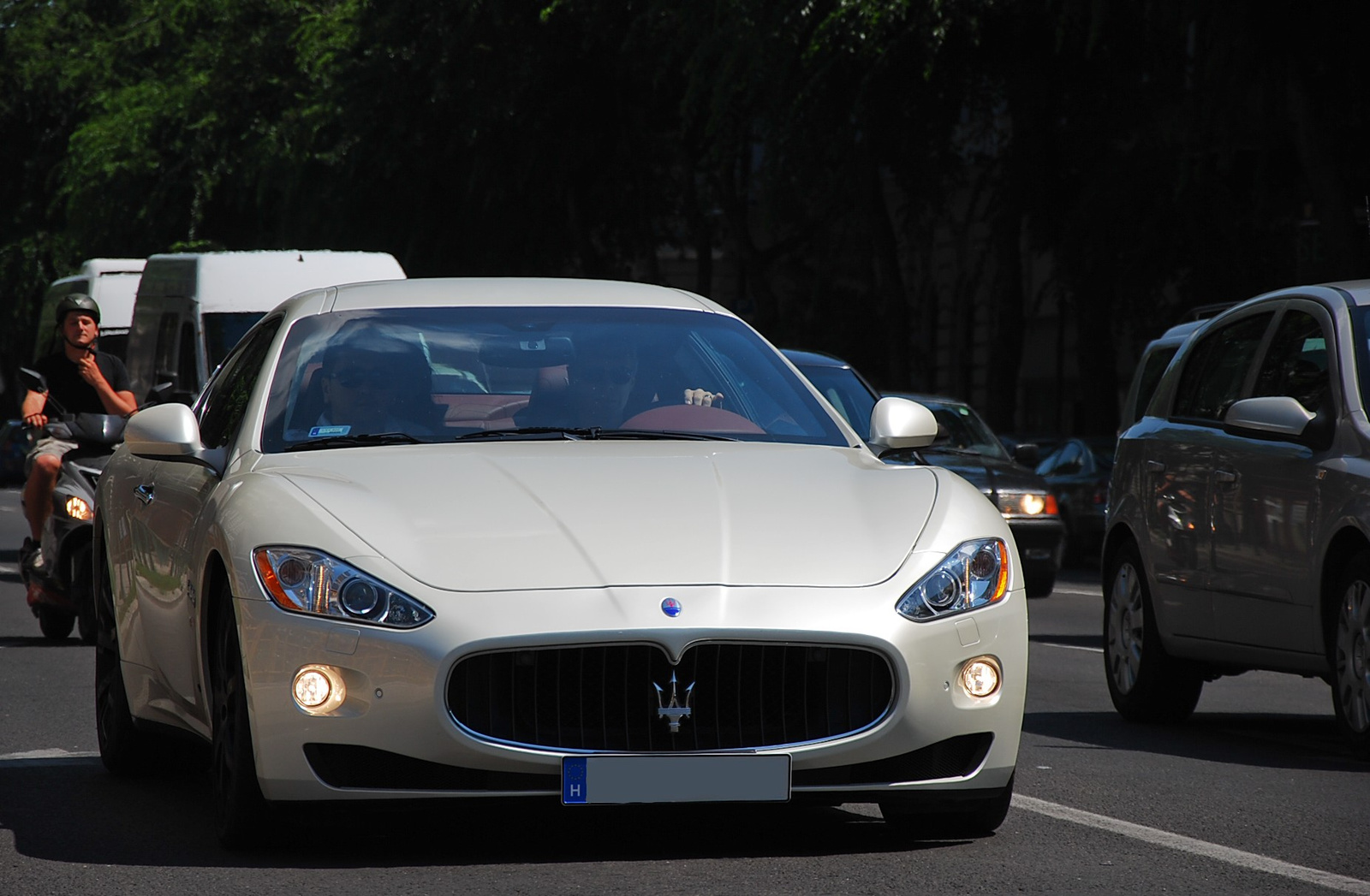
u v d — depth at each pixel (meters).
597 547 19.84
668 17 105.88
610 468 21.64
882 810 22.00
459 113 126.25
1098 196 102.00
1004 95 105.62
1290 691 41.44
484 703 19.28
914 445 24.72
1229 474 32.38
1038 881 19.39
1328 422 30.69
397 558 19.69
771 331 133.62
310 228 134.62
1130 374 142.62
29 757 29.62
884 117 101.06
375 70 126.62
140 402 67.81
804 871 19.84
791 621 19.34
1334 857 21.06
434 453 22.28
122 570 26.42
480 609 19.17
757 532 20.33
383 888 19.02
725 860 20.44
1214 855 20.91
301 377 23.80
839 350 127.94
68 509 46.81
